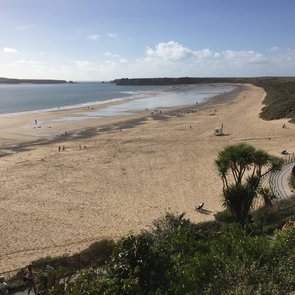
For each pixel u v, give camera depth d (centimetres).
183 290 970
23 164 4422
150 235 1675
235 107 9806
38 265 1895
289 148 4888
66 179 3834
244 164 2066
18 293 1580
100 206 3102
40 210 3028
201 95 15025
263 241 1215
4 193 3428
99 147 5238
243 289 899
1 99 14700
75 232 2612
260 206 2591
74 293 949
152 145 5297
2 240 2511
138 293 909
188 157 4600
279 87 14175
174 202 3166
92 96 16275
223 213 2338
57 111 9675
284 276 988
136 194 3381
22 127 7044
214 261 1080
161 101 12494
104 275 1014
